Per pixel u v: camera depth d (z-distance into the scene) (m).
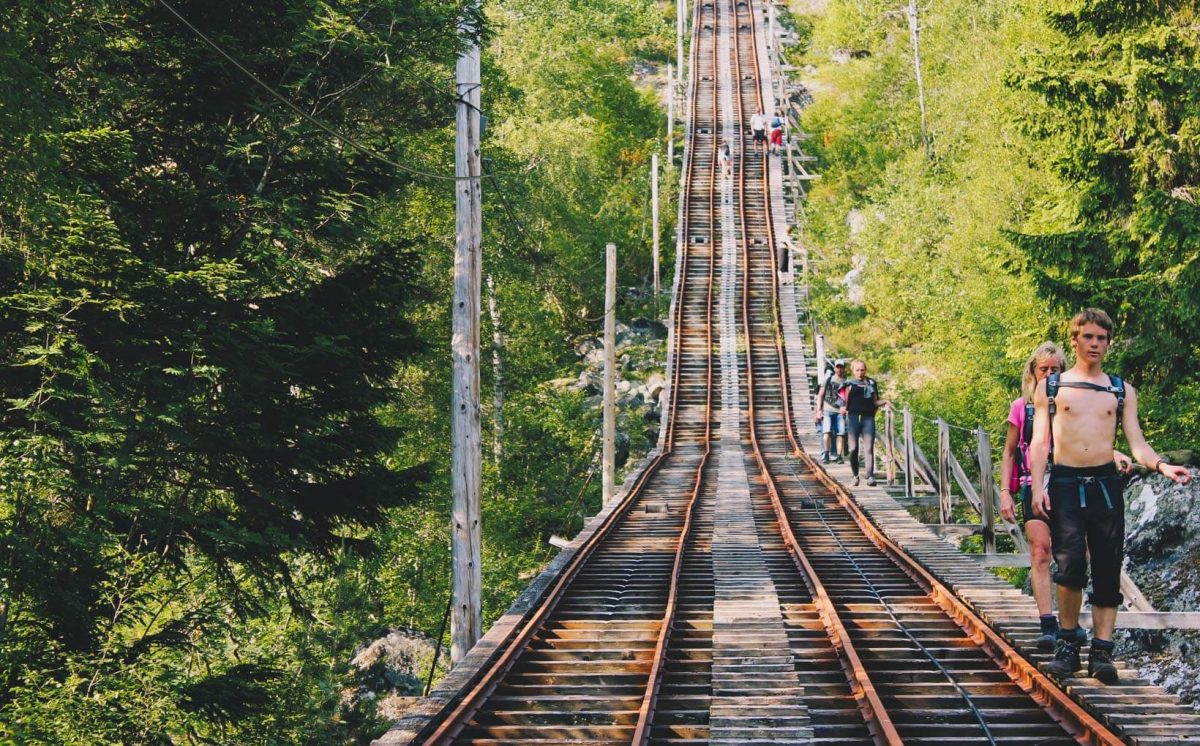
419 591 27.20
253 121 15.55
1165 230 17.03
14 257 11.90
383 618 25.41
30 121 10.56
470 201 15.93
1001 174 36.97
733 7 83.94
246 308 14.08
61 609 11.88
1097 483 7.49
